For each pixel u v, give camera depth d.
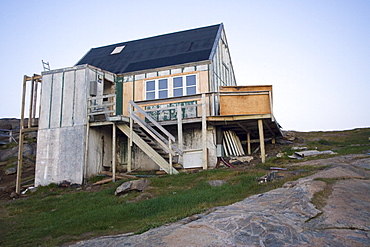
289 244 3.73
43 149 13.70
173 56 16.14
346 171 8.14
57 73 14.16
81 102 13.41
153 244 4.08
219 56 16.88
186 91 14.36
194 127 14.12
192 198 7.78
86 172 12.89
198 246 3.83
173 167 12.27
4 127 26.05
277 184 7.80
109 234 6.13
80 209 8.67
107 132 14.66
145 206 7.82
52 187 12.91
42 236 6.73
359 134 21.20
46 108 14.06
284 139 18.95
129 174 13.15
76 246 5.13
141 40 20.33
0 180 16.38
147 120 14.09
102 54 19.64
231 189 8.21
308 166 10.19
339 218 4.52
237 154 15.55
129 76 15.48
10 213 9.20
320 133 23.59
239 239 3.95
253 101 12.48
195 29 19.56
